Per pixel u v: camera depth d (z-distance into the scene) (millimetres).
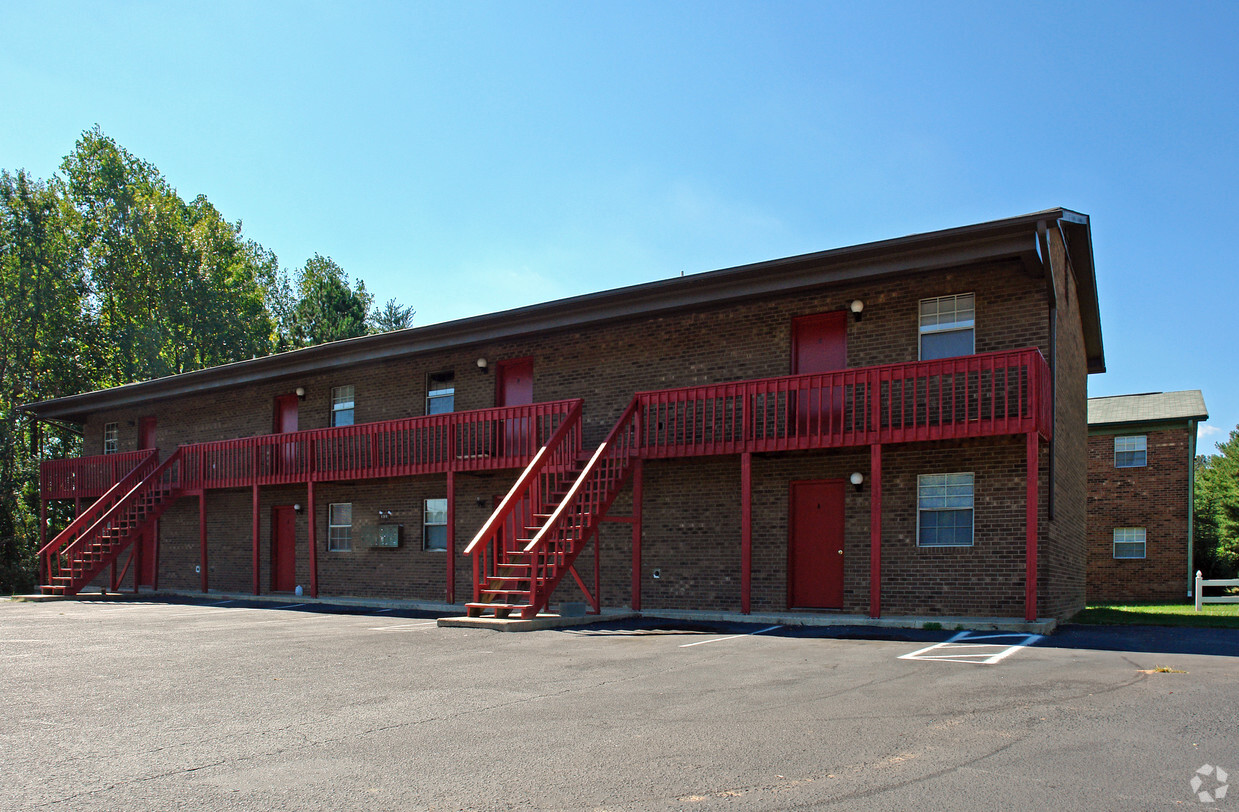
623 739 5922
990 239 13391
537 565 14414
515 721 6508
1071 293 17609
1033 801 4570
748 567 14531
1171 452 28125
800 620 13812
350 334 50688
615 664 9320
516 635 12219
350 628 13430
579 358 18703
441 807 4566
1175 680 7906
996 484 13945
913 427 13359
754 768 5199
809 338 16094
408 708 7012
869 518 14961
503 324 18906
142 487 23703
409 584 20547
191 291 42750
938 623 12906
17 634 12734
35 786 4953
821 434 14070
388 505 21188
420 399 21141
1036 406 12531
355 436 20297
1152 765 5168
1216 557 35938
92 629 13477
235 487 23141
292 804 4625
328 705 7152
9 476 36562
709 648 10633
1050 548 14008
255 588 21672
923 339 14914
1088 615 16062
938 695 7289
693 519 16672
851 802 4578
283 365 22906
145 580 26891
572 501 14742
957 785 4832
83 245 41219
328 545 22328
